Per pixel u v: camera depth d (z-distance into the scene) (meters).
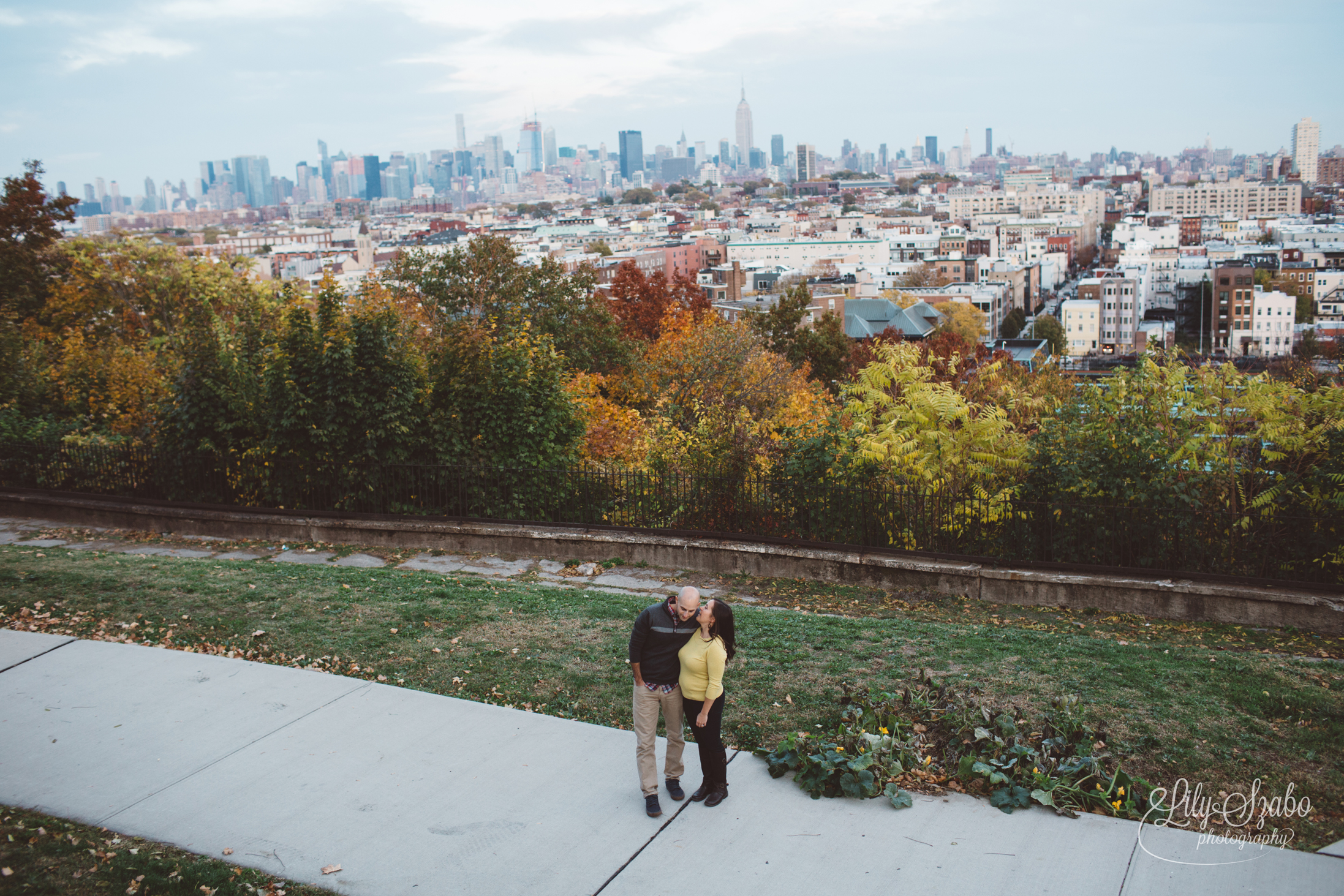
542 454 17.78
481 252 37.66
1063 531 14.66
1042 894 6.12
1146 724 8.48
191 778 7.53
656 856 6.59
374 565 15.73
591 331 39.00
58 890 6.09
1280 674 9.86
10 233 37.88
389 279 38.00
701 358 31.20
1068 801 7.21
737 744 8.27
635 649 7.07
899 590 14.65
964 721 8.16
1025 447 16.11
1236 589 13.18
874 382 17.27
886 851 6.62
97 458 18.91
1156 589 13.52
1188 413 14.81
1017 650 10.75
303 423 17.30
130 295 36.56
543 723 8.58
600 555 16.14
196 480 18.25
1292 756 7.99
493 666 9.89
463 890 6.21
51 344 32.25
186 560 14.66
